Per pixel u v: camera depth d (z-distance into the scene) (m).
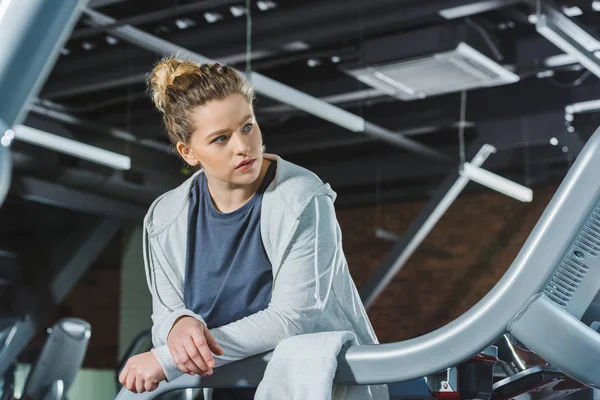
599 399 1.17
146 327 9.82
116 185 8.02
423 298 9.09
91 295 10.27
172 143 0.96
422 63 5.56
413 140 8.34
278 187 0.91
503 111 7.63
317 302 0.88
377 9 5.15
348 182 9.10
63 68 6.42
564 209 0.70
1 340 3.16
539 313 0.69
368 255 9.20
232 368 0.88
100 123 7.86
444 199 8.46
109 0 5.38
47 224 9.88
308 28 5.40
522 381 0.95
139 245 9.76
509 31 6.06
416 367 0.75
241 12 5.57
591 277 0.71
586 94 7.14
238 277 0.93
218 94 0.85
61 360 2.42
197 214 0.97
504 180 7.88
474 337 0.72
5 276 9.68
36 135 6.67
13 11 0.33
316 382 0.78
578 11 5.23
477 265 8.82
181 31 5.82
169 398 1.94
